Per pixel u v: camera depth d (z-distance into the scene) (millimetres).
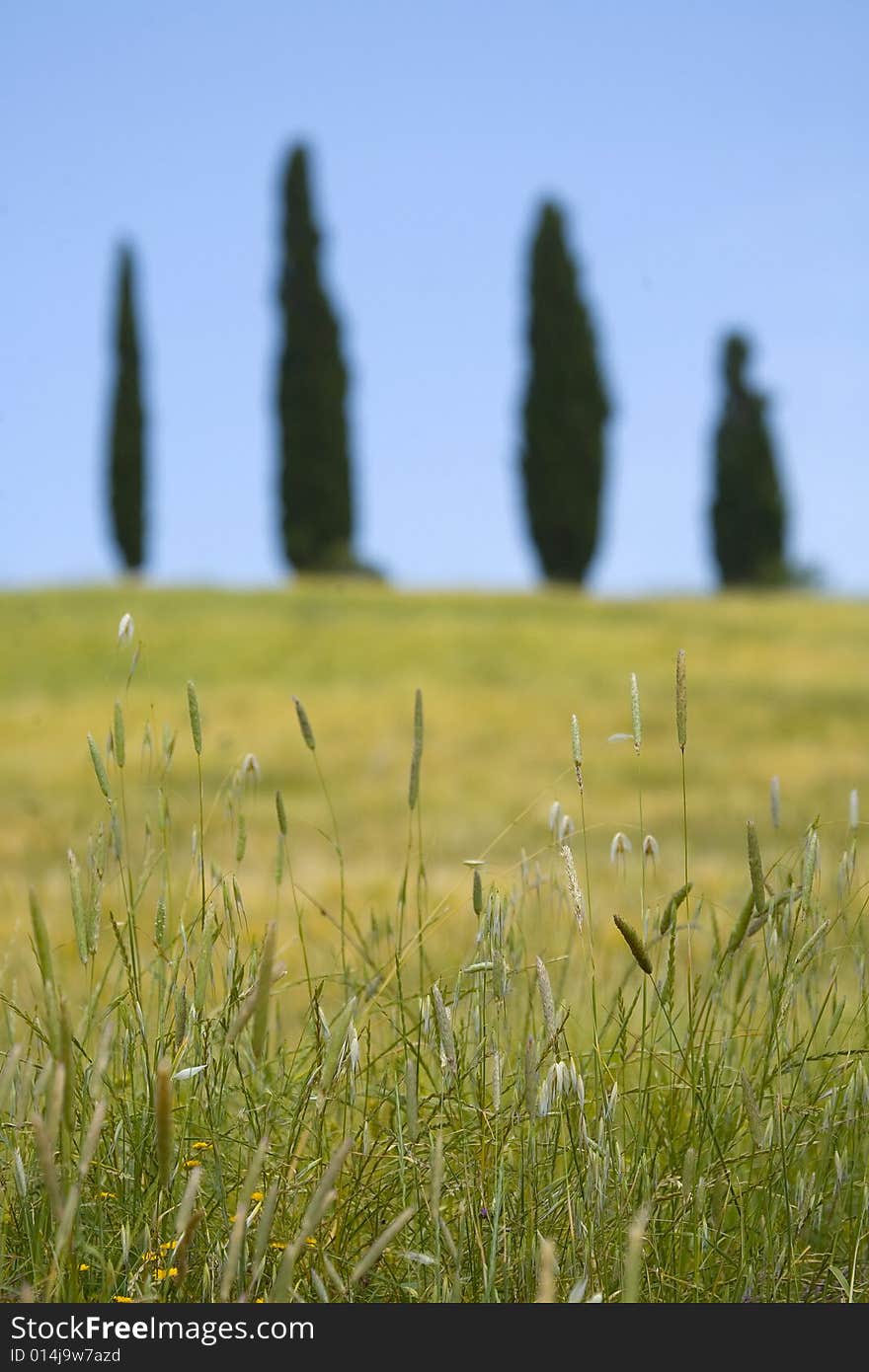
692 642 43438
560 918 4500
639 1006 4871
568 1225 3520
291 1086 3789
